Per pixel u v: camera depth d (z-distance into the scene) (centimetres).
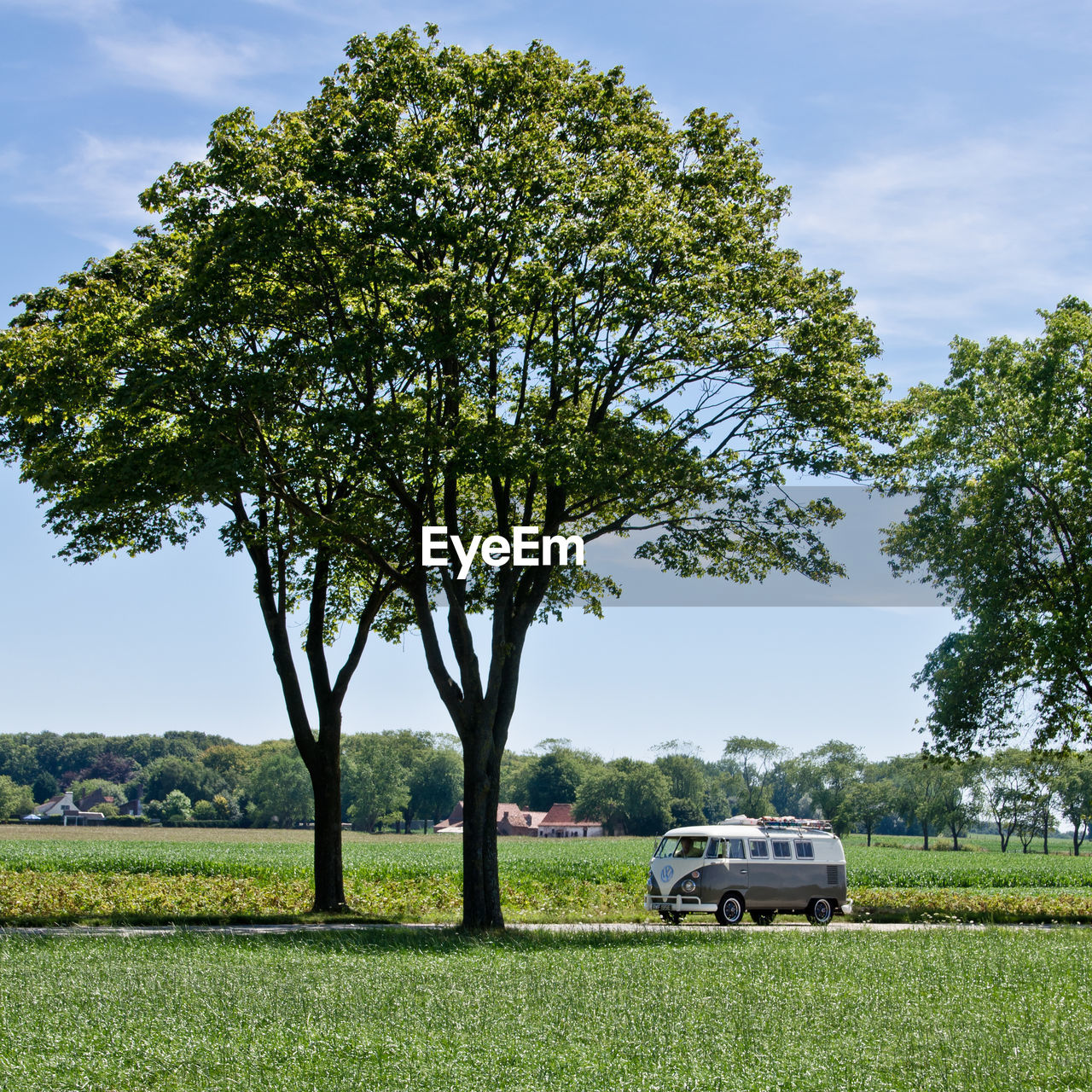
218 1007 1238
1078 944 2088
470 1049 1050
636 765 14275
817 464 2570
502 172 2353
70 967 1529
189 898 3316
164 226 2666
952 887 5528
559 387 2495
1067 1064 1025
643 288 2373
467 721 2459
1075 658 3253
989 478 3438
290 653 2908
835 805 13312
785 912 2944
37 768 19350
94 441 2483
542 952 1897
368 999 1292
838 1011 1281
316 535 2577
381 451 2283
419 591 2533
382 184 2297
